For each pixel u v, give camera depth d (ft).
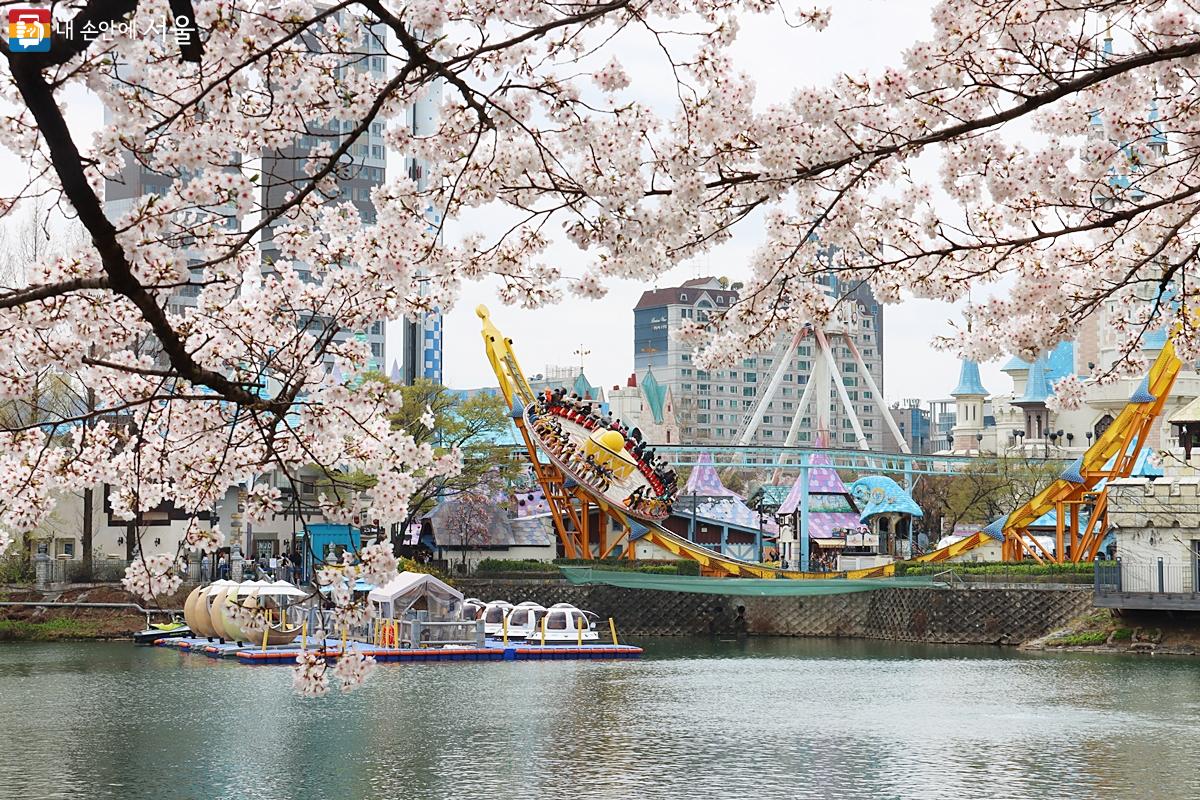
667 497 379.96
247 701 206.80
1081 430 604.49
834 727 184.44
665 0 53.93
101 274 52.54
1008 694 221.87
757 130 54.65
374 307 60.39
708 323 65.77
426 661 278.87
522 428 382.22
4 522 62.49
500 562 387.14
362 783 143.74
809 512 472.44
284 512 64.64
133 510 63.36
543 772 150.71
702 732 179.63
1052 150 62.80
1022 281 64.85
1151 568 307.37
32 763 154.30
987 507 492.95
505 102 54.44
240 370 61.36
